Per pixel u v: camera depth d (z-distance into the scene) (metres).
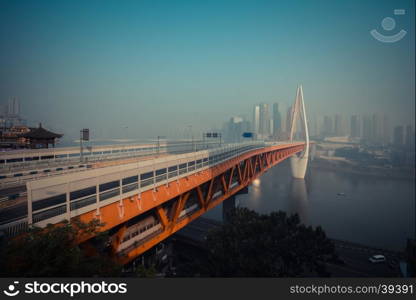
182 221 35.47
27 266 11.64
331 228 79.12
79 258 13.37
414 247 41.47
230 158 50.28
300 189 127.12
